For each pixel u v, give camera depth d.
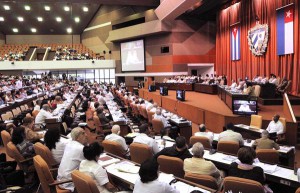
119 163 4.56
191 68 26.55
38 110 10.52
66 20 32.81
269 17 16.94
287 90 14.22
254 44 18.41
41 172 4.09
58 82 26.42
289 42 15.13
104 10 31.42
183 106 14.68
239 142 6.36
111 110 12.81
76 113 12.56
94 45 33.69
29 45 34.19
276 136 8.54
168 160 4.47
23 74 30.89
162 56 25.91
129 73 29.33
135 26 26.77
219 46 23.83
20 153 5.64
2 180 4.76
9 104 13.14
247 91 12.16
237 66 20.97
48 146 5.26
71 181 4.21
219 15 23.38
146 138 5.83
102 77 32.66
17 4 28.28
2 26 32.75
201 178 3.70
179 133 9.65
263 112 11.50
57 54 31.58
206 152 5.53
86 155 3.91
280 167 4.67
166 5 20.05
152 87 22.31
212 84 19.22
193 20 25.23
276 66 16.36
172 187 3.24
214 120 11.23
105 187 3.90
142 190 3.16
